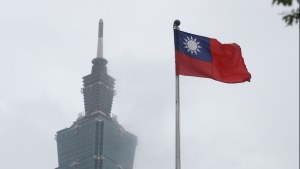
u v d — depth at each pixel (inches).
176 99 1953.7
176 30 2065.7
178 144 1811.0
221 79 2036.2
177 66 2028.8
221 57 2058.3
